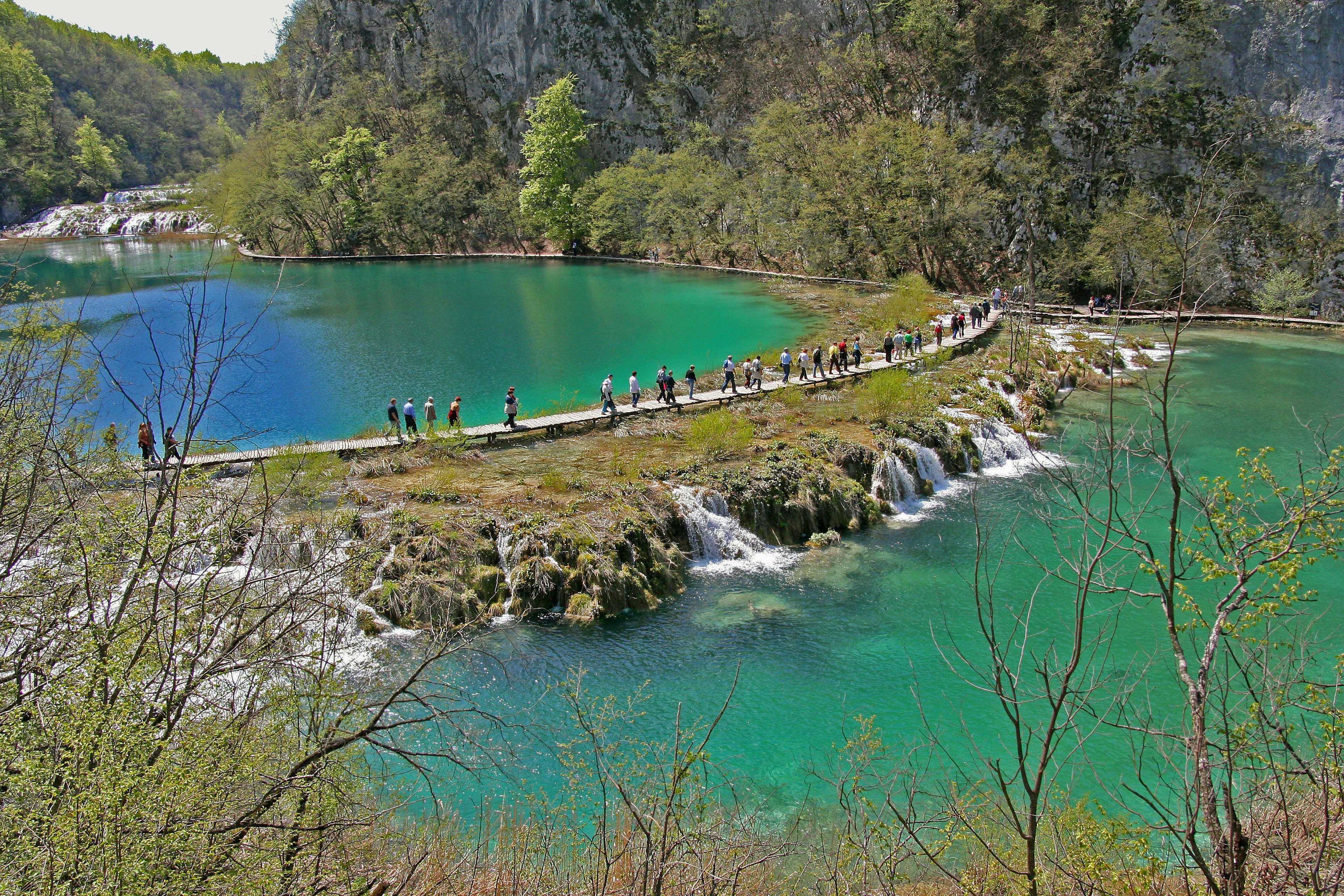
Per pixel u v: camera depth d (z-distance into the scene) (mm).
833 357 43969
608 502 26719
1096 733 16750
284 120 124125
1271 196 67812
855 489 29625
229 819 7328
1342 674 8508
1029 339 44562
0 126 118000
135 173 147250
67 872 5734
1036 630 21141
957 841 11672
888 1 87750
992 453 35344
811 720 18234
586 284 78938
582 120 108625
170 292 68375
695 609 23453
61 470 7852
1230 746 7859
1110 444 7809
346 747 8453
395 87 124312
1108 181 73000
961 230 72875
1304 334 58219
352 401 41406
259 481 14008
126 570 7852
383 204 100688
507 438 34094
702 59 105000
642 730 17688
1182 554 9391
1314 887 7305
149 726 6898
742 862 9859
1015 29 80688
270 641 8180
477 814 13508
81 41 151250
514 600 22922
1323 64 68125
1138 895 8750
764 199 83438
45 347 8422
